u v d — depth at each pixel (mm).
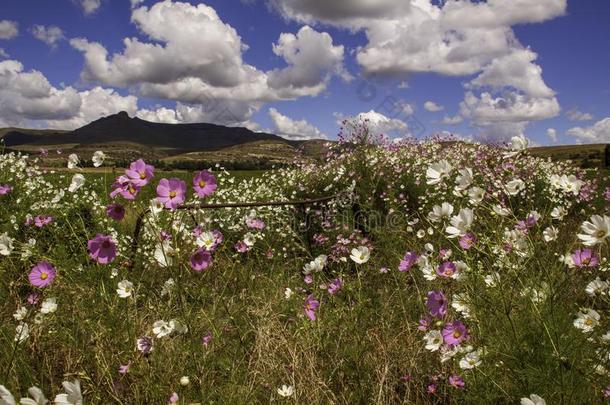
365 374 2576
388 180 7391
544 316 2291
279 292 3760
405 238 4801
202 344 2488
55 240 3646
